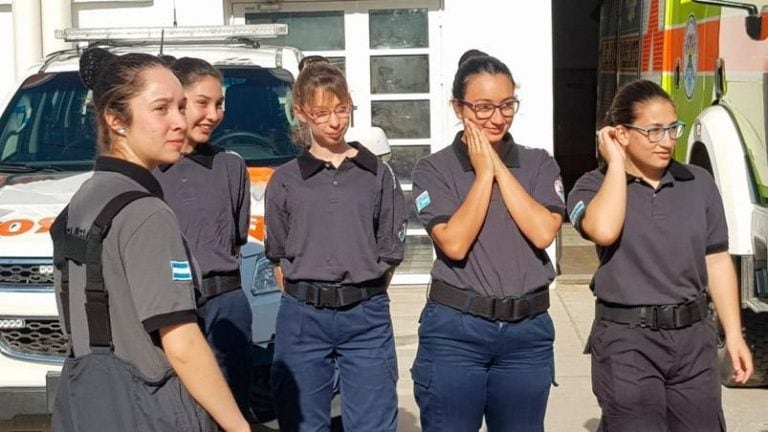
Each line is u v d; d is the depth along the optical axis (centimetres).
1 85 958
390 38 979
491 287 403
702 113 707
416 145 988
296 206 454
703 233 412
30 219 514
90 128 632
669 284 408
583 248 1097
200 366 299
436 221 410
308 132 489
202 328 325
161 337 298
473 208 397
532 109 940
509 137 421
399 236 465
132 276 296
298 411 461
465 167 416
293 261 459
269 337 514
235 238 485
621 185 405
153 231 298
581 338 809
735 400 670
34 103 647
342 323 455
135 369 302
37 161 618
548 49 934
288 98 647
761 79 633
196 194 466
